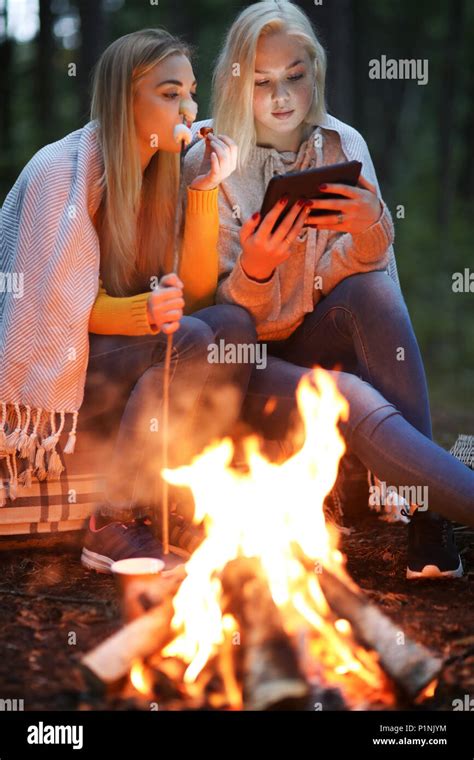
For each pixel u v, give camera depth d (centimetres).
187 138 355
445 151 1883
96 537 356
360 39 2097
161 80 359
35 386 349
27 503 364
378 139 2480
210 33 2131
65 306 348
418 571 348
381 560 374
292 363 402
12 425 363
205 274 382
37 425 354
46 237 353
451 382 1111
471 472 331
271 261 361
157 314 338
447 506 330
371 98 2473
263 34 383
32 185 361
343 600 281
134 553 343
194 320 354
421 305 1465
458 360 1272
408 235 1764
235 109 388
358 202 355
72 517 370
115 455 352
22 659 282
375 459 340
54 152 366
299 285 392
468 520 328
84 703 261
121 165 361
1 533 363
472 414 776
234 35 386
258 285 368
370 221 360
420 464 332
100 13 1371
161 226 383
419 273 1594
